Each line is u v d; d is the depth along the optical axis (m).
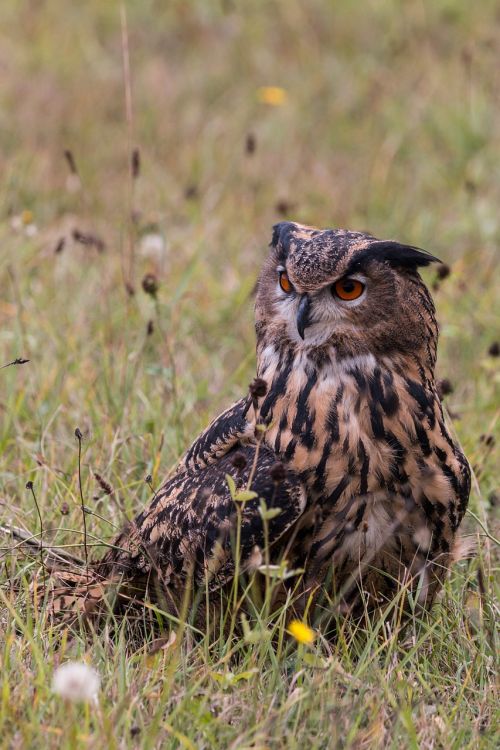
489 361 15.69
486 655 11.34
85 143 24.28
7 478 13.61
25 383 15.38
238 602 10.89
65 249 19.14
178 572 11.38
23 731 9.29
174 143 24.66
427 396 11.31
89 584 11.53
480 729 10.17
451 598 11.80
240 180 23.39
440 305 18.02
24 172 22.19
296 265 11.16
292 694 9.89
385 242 11.20
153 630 11.48
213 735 9.56
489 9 29.39
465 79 26.44
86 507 12.54
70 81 26.94
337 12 29.66
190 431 14.43
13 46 28.09
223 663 10.64
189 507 11.28
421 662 11.21
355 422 10.98
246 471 11.11
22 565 12.05
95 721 9.38
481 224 21.14
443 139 24.59
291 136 25.06
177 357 16.42
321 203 22.56
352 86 26.97
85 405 14.80
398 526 11.01
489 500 13.56
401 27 29.03
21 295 17.52
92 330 16.84
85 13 29.86
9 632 10.50
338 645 10.87
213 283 18.53
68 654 10.84
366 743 9.65
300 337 11.12
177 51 28.83
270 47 28.88
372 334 11.12
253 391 10.63
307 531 10.97
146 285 15.19
